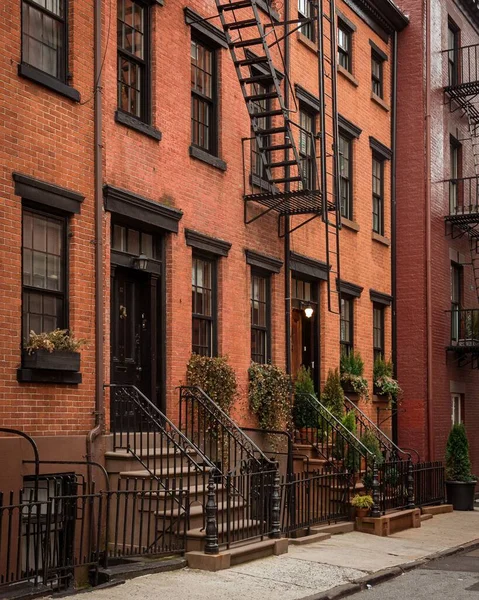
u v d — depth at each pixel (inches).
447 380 890.7
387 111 862.5
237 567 444.1
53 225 451.2
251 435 611.5
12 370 409.7
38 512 367.2
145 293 528.1
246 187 623.2
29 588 368.2
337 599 405.1
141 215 507.2
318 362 727.7
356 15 806.5
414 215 859.4
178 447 457.1
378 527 602.5
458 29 976.9
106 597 367.6
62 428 438.0
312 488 582.6
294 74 693.3
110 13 493.7
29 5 443.2
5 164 412.5
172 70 549.0
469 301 970.1
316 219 721.6
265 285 657.0
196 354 551.5
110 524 461.4
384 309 847.7
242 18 627.2
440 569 494.6
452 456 820.0
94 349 464.1
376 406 816.3
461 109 968.3
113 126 491.5
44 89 440.8
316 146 723.4
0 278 405.4
